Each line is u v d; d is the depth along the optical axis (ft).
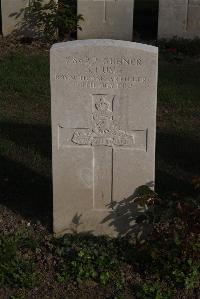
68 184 8.29
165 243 7.71
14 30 17.19
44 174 10.16
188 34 16.94
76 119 7.99
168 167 10.50
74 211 8.42
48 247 8.19
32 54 15.99
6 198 9.50
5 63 15.08
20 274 7.61
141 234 8.41
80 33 17.15
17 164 10.41
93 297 7.46
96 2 16.81
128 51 7.70
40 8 16.83
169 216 8.00
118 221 8.42
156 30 18.29
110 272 7.68
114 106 7.93
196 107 13.14
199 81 14.42
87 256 7.79
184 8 16.70
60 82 7.84
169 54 16.22
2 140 11.28
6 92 13.65
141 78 7.79
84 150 8.14
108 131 8.04
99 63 7.75
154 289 7.44
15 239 8.22
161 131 11.96
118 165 8.19
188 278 7.52
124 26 16.96
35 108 12.94
